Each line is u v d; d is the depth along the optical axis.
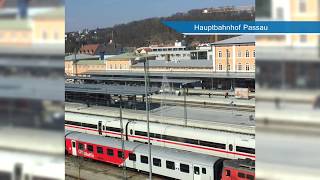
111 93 32.75
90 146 22.28
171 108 32.12
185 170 18.00
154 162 19.30
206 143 19.97
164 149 19.48
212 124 24.23
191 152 18.80
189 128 21.38
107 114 28.58
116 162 21.05
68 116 27.16
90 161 22.38
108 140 21.83
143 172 19.95
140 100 36.44
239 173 16.23
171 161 18.56
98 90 33.81
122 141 21.05
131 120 24.64
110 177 19.59
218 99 33.91
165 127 21.88
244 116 27.23
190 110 30.77
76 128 26.69
